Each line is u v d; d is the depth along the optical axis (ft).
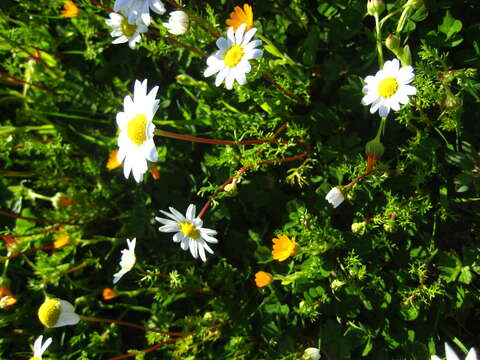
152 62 1.22
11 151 1.31
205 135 1.15
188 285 1.13
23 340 1.24
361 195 0.98
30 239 1.21
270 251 1.07
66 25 1.27
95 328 1.20
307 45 1.03
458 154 0.91
